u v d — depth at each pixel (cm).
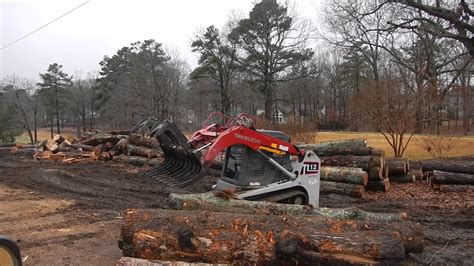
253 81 4947
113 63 6838
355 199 1173
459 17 2408
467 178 1229
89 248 715
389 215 685
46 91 7206
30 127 7219
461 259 664
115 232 811
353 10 2752
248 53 4891
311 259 539
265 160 866
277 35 4803
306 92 6881
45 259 659
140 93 5441
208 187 1312
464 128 3519
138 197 1174
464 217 945
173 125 915
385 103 1877
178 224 571
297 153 895
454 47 2886
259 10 4734
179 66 5906
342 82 6469
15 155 2323
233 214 615
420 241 564
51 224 866
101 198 1152
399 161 1382
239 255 552
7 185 1327
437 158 2088
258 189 845
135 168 1747
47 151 2133
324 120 5731
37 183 1371
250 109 5481
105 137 2100
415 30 2633
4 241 457
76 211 985
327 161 1310
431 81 2042
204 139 953
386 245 525
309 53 4881
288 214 675
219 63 4891
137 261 546
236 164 898
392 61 3262
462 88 2644
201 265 540
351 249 528
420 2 2466
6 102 6981
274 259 548
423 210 1029
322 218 602
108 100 6562
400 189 1307
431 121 2147
